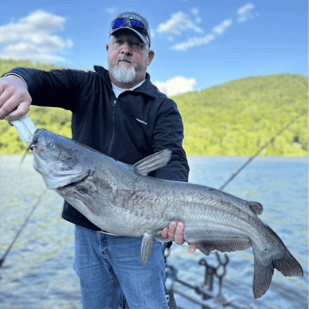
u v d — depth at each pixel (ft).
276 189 97.66
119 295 7.37
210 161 272.51
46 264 30.07
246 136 367.25
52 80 6.08
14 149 286.66
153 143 6.82
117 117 6.64
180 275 26.00
